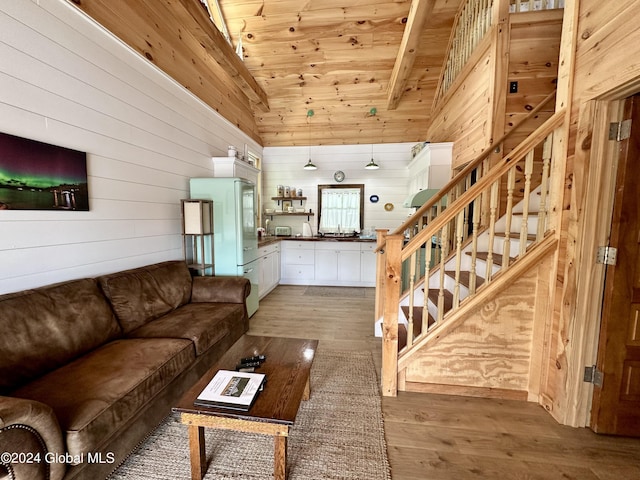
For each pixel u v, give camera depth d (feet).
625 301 5.40
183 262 9.82
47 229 5.94
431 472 4.78
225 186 10.68
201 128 11.81
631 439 5.52
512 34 9.02
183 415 4.29
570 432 5.70
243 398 4.34
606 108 5.23
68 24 6.23
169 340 6.39
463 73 11.50
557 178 6.14
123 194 7.94
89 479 4.08
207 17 9.57
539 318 6.47
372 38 12.91
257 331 10.77
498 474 4.76
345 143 18.84
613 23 4.74
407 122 17.16
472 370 6.81
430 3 8.51
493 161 9.30
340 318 12.16
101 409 4.13
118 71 7.64
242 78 12.76
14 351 4.65
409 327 6.95
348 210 19.33
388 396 6.85
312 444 5.32
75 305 5.85
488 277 6.70
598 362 5.64
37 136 5.69
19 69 5.33
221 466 4.84
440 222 6.61
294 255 18.08
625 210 5.25
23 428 3.29
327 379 7.54
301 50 13.57
